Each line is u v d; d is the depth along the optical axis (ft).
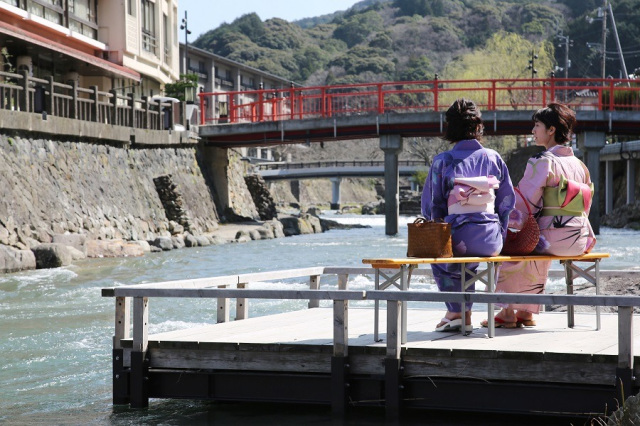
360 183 476.13
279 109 303.48
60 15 104.58
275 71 550.36
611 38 348.18
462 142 20.90
